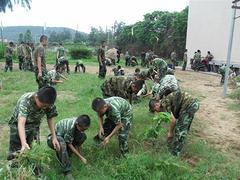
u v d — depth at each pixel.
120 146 6.13
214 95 14.11
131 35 47.06
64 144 5.29
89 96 11.14
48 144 5.42
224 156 6.71
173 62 27.16
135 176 5.35
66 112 8.87
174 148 6.42
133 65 27.59
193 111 6.28
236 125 9.27
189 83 17.95
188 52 29.78
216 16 26.73
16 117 4.85
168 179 5.49
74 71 20.64
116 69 16.83
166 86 7.49
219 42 26.48
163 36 42.12
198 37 28.67
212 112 10.73
